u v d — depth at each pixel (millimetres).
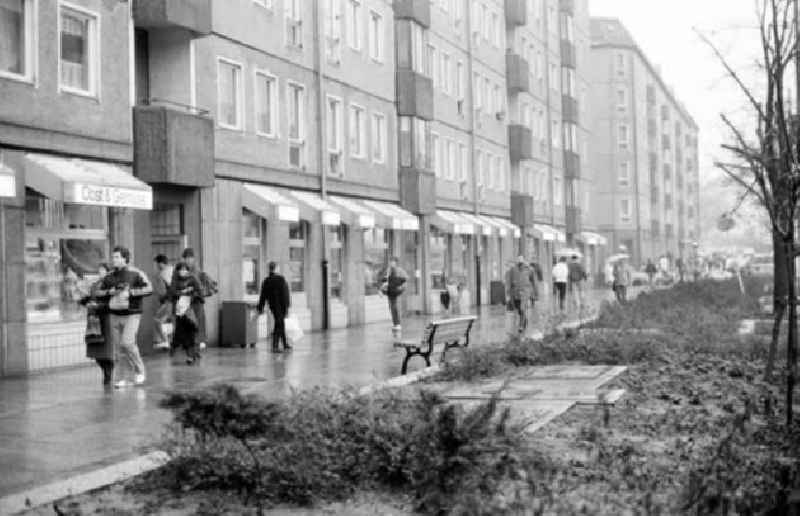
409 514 7438
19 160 17969
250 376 16969
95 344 15344
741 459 8164
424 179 37844
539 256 58219
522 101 55531
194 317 19312
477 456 7809
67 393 14812
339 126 32188
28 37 18453
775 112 11305
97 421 12102
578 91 72062
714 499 6848
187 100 23656
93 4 20078
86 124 19844
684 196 128875
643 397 13203
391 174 36375
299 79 29328
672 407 12367
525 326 27656
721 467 7898
